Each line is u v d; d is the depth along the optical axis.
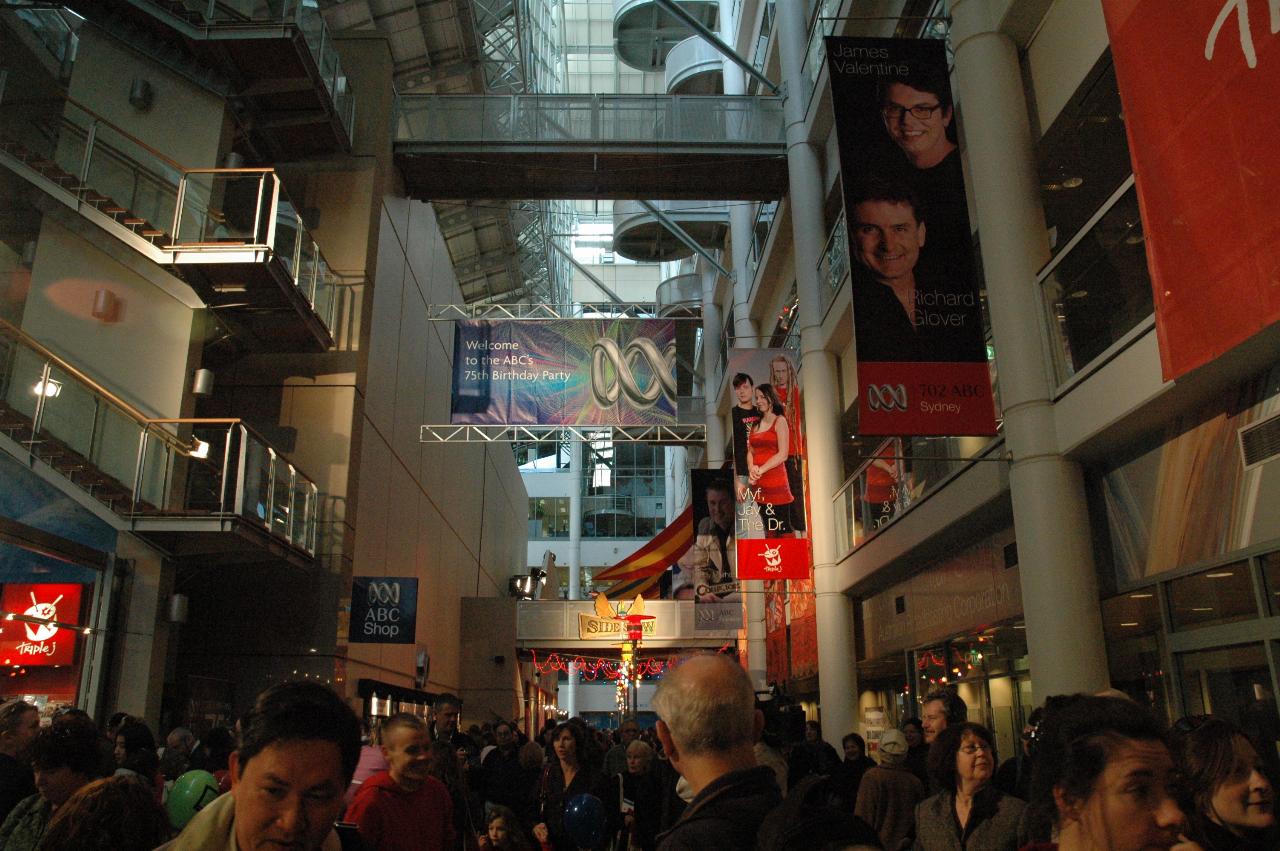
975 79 10.16
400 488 20.28
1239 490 7.08
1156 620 8.14
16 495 11.12
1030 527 8.97
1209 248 6.11
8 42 13.67
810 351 17.81
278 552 13.81
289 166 17.83
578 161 19.69
